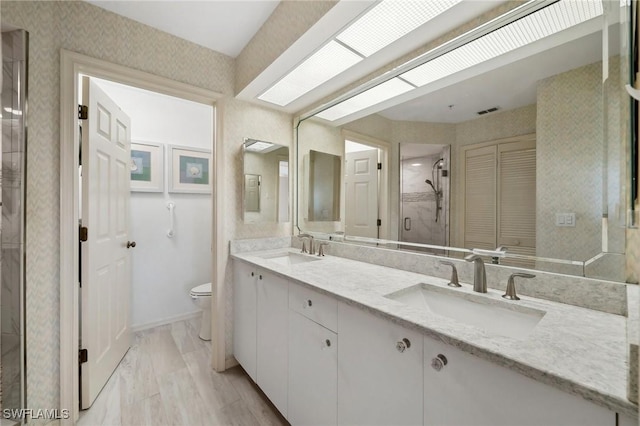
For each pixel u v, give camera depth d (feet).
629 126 1.61
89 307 5.09
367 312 3.06
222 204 6.43
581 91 3.04
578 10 3.04
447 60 4.21
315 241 6.73
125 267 6.86
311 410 4.01
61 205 4.56
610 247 2.80
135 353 6.98
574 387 1.70
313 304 4.00
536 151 3.39
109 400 5.25
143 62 5.40
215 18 5.32
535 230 3.40
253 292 5.63
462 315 3.56
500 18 3.43
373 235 5.53
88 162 5.03
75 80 4.72
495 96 3.79
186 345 7.46
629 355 1.55
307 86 6.00
